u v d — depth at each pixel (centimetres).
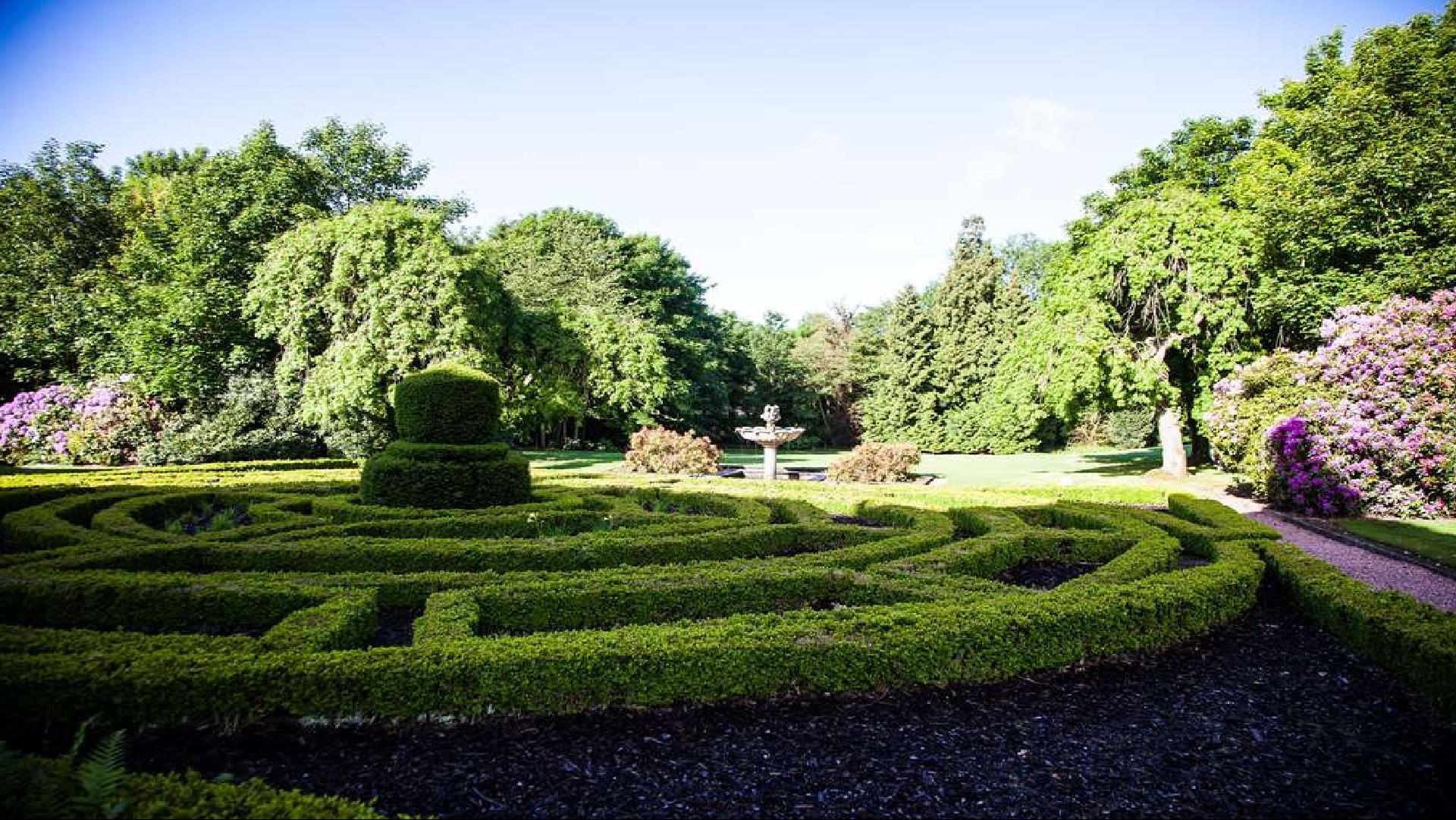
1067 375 1625
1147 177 2106
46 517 730
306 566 587
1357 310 1166
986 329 3525
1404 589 619
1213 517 853
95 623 458
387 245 1792
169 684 325
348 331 1797
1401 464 991
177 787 230
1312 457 1036
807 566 561
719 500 1007
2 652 345
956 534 897
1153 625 463
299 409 1780
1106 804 296
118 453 1655
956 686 409
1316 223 1391
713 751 334
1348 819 287
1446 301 1048
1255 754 340
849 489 1204
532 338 2612
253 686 332
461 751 328
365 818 227
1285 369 1202
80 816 204
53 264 2119
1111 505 971
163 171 2756
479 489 913
